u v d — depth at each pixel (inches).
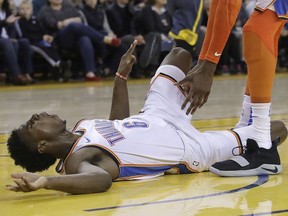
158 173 162.7
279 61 622.5
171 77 173.3
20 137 153.3
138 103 346.3
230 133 170.7
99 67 518.3
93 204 134.0
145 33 508.7
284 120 268.7
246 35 159.3
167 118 167.9
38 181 135.0
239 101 356.2
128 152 156.0
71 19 494.6
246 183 152.9
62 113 305.9
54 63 493.7
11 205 135.3
